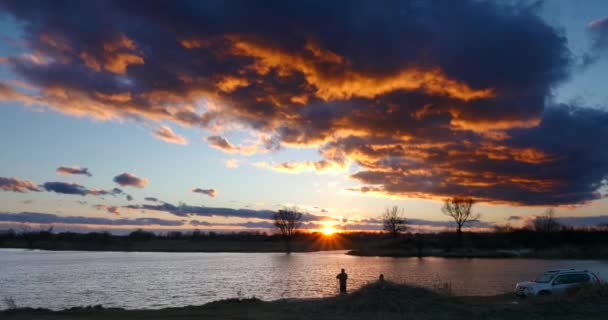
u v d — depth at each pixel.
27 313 24.30
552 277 29.14
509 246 133.12
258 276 61.19
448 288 31.81
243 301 27.98
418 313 22.16
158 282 54.41
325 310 23.08
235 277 59.91
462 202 127.81
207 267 80.19
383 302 23.42
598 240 123.88
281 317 21.97
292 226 155.00
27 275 66.25
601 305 23.17
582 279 28.97
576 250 107.44
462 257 109.50
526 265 78.56
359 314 22.09
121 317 22.80
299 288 46.34
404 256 116.94
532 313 21.83
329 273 64.94
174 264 90.38
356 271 66.88
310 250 177.88
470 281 49.97
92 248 199.62
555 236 130.12
